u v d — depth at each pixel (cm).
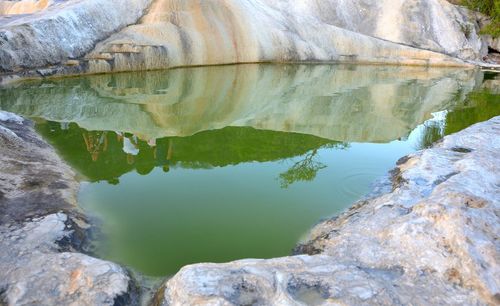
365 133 927
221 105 1133
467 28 2222
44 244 413
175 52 1595
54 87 1223
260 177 666
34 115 945
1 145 622
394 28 2138
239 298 328
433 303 325
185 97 1196
